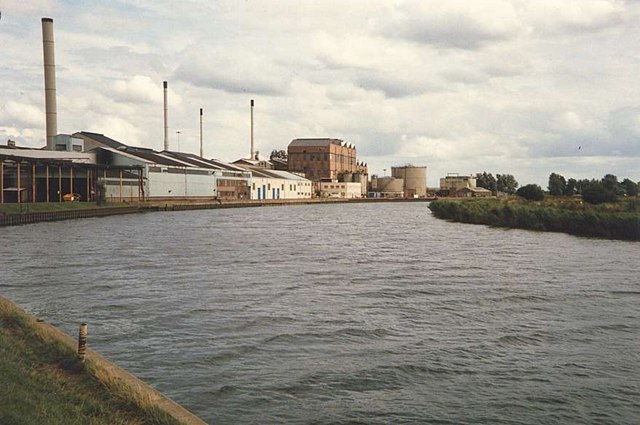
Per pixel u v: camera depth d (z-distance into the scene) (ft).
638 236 229.66
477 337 84.79
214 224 307.78
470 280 131.03
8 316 70.03
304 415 57.72
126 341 80.07
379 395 63.10
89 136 510.17
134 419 44.68
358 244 209.56
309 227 295.69
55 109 452.76
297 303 104.94
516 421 57.57
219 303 104.06
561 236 242.58
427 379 67.92
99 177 404.57
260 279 130.31
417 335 85.46
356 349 78.33
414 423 56.65
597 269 148.15
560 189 476.54
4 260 154.40
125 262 154.30
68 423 42.55
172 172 472.85
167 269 143.43
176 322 90.48
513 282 128.57
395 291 117.29
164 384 64.64
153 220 331.36
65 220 306.55
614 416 59.06
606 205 286.05
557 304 106.32
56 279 126.41
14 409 41.63
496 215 314.35
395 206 637.30
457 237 240.12
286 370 69.77
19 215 269.03
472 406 60.75
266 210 498.69
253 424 55.42
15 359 53.98
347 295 112.88
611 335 86.53
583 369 72.08
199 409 58.39
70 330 84.94
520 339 84.02
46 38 444.55
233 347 78.13
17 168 328.49
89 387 50.72
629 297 112.68
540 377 69.10
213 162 626.64
